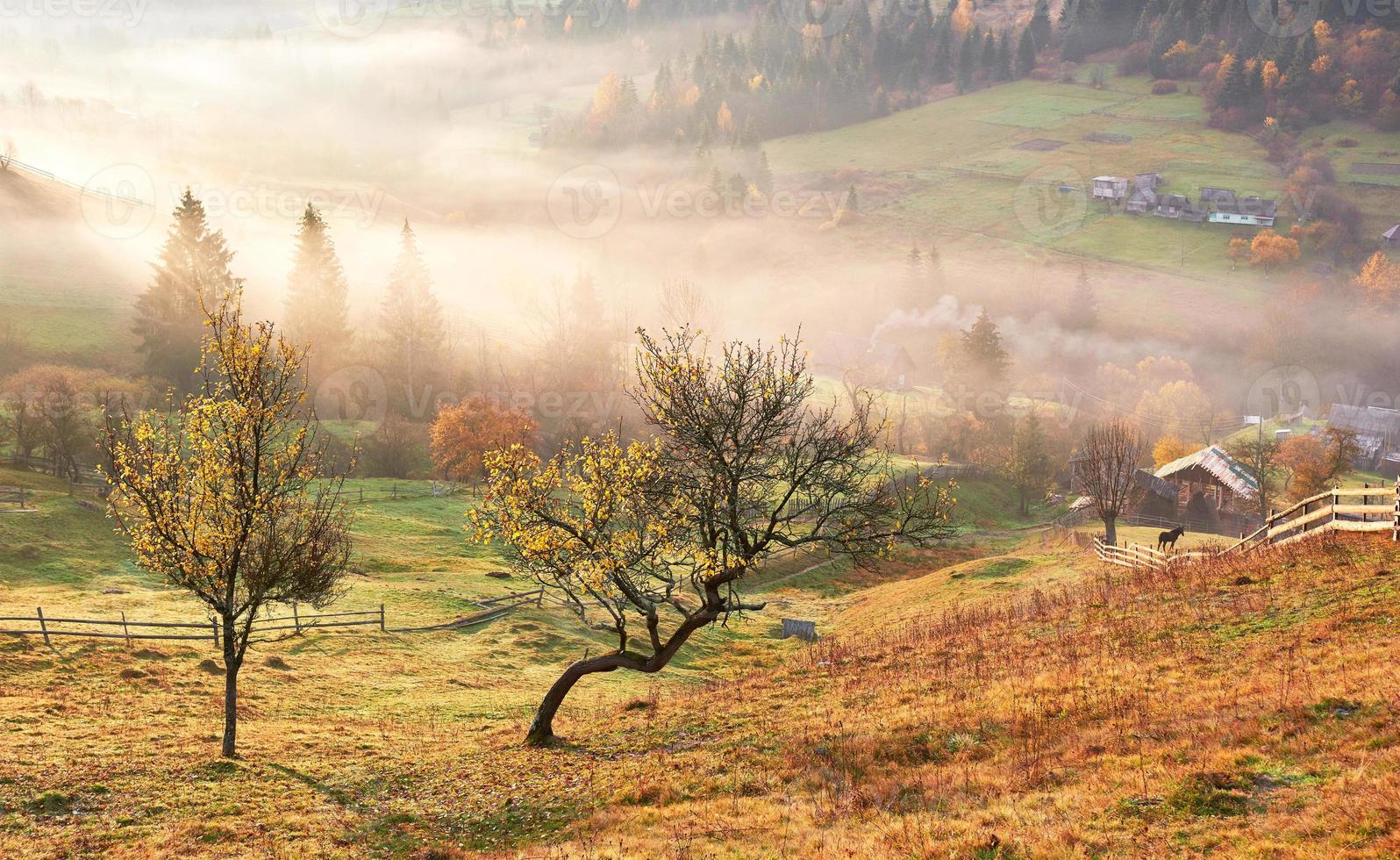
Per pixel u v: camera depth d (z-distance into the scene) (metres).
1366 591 23.55
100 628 37.78
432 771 23.17
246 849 18.05
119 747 23.83
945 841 14.70
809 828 16.28
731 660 46.22
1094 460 63.69
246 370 23.27
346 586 52.81
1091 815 14.72
